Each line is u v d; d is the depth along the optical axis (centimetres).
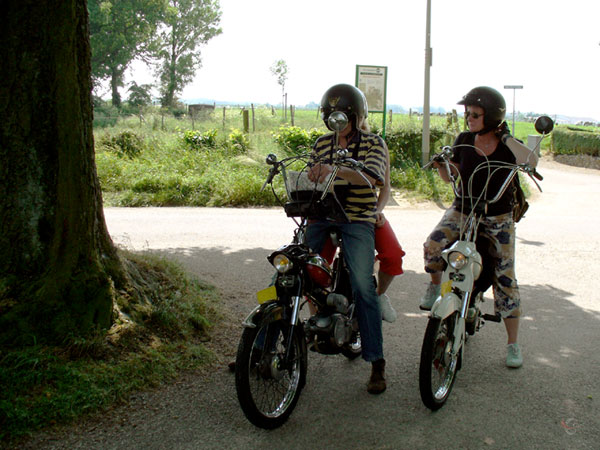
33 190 402
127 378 379
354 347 443
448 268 391
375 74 1477
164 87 6619
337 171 362
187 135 1736
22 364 359
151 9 5678
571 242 881
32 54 393
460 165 441
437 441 331
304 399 382
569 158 2423
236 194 1246
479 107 415
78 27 403
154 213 1109
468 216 420
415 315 549
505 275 433
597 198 1440
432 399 356
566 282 668
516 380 412
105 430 333
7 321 383
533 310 568
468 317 418
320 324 362
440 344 373
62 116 401
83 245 414
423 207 1246
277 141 1789
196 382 395
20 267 402
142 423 343
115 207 1194
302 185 363
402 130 1641
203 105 4888
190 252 768
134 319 432
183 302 491
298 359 363
